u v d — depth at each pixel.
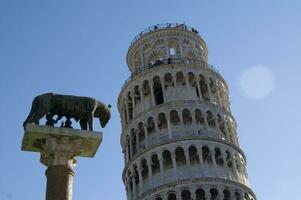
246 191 56.78
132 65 75.81
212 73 68.44
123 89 69.38
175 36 74.44
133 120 64.12
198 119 62.47
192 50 74.19
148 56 73.06
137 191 58.53
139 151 60.00
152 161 58.62
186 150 57.62
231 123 65.25
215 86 67.81
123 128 67.00
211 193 55.31
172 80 65.69
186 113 62.38
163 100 65.06
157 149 58.44
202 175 55.59
